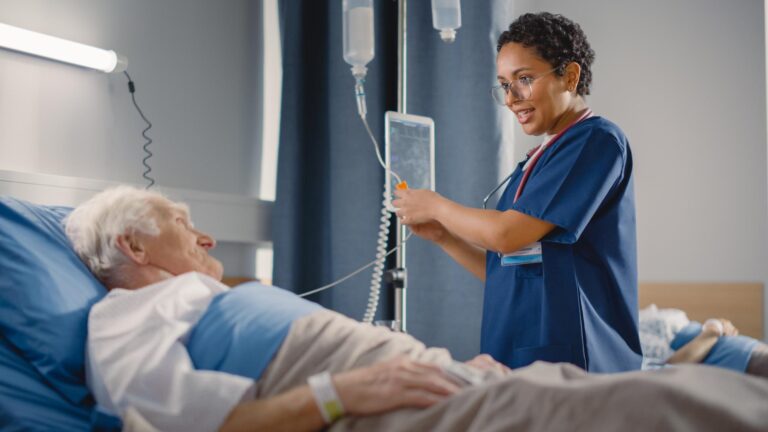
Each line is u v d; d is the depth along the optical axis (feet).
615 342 5.63
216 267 5.36
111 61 7.85
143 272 5.08
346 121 9.75
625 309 5.72
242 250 9.62
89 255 5.13
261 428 3.75
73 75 7.74
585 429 3.17
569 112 5.95
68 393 4.41
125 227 5.03
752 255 9.51
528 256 5.74
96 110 7.97
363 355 4.00
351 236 9.67
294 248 9.69
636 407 3.11
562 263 5.55
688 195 9.82
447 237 6.55
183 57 9.03
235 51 9.78
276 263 9.62
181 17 9.02
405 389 3.63
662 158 9.95
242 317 4.30
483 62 9.04
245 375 4.08
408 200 6.15
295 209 9.73
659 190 9.95
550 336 5.48
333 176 9.79
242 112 9.84
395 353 4.01
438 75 9.32
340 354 4.02
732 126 9.66
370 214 9.64
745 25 9.63
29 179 6.81
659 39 9.98
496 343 5.94
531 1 10.53
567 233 5.41
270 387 4.01
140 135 8.45
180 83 8.98
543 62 5.77
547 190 5.48
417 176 6.93
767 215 9.46
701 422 3.04
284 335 4.11
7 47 7.04
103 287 5.09
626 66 10.12
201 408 3.86
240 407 3.85
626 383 3.19
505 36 5.95
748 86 9.61
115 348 4.24
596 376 3.61
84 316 4.68
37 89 7.39
